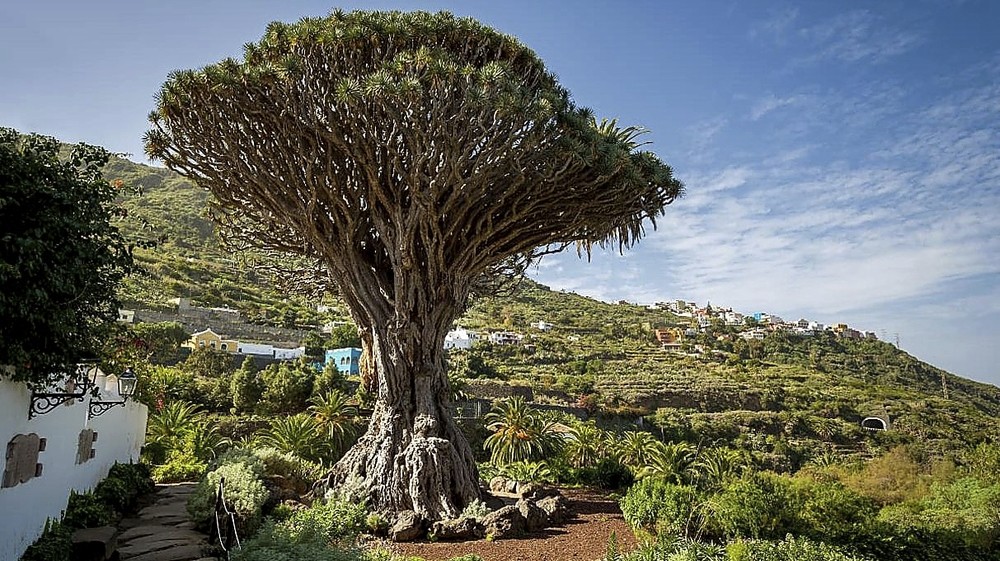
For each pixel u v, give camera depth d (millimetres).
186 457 19406
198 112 12531
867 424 54781
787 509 12484
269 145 13102
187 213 96562
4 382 6742
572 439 30516
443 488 12625
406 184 13148
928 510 17078
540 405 45719
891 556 12594
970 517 15820
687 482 22938
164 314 56312
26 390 7453
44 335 6914
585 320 109375
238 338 58625
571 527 12586
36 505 8133
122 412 14930
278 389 37469
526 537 11617
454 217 13555
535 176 13312
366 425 33688
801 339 110062
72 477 10117
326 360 56594
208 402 36500
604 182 13391
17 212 6129
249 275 80625
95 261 7250
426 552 10430
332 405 32125
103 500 11234
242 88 12062
